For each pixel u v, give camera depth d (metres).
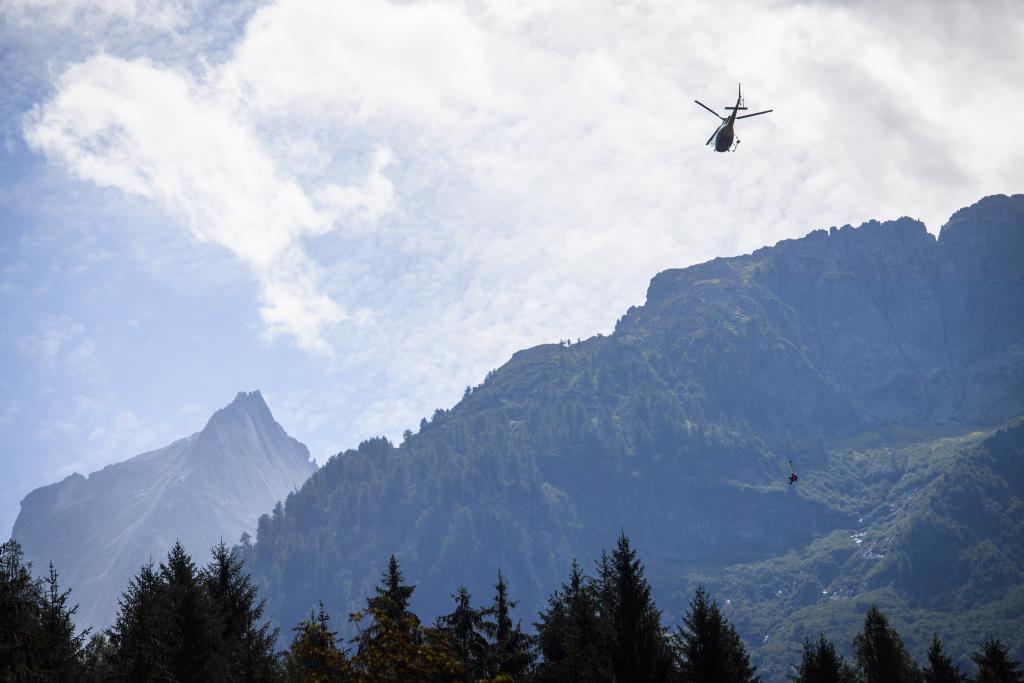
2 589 62.16
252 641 77.00
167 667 69.06
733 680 78.50
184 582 73.94
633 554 80.81
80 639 66.38
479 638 72.75
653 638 75.44
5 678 59.34
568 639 76.06
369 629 47.75
